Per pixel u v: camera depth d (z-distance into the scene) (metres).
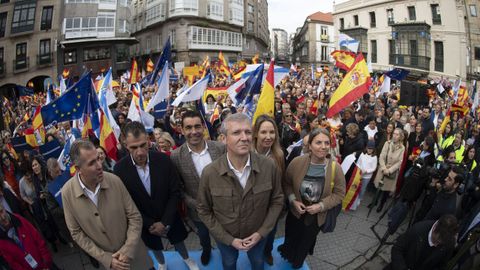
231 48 44.41
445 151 6.16
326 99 11.71
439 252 2.91
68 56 31.55
